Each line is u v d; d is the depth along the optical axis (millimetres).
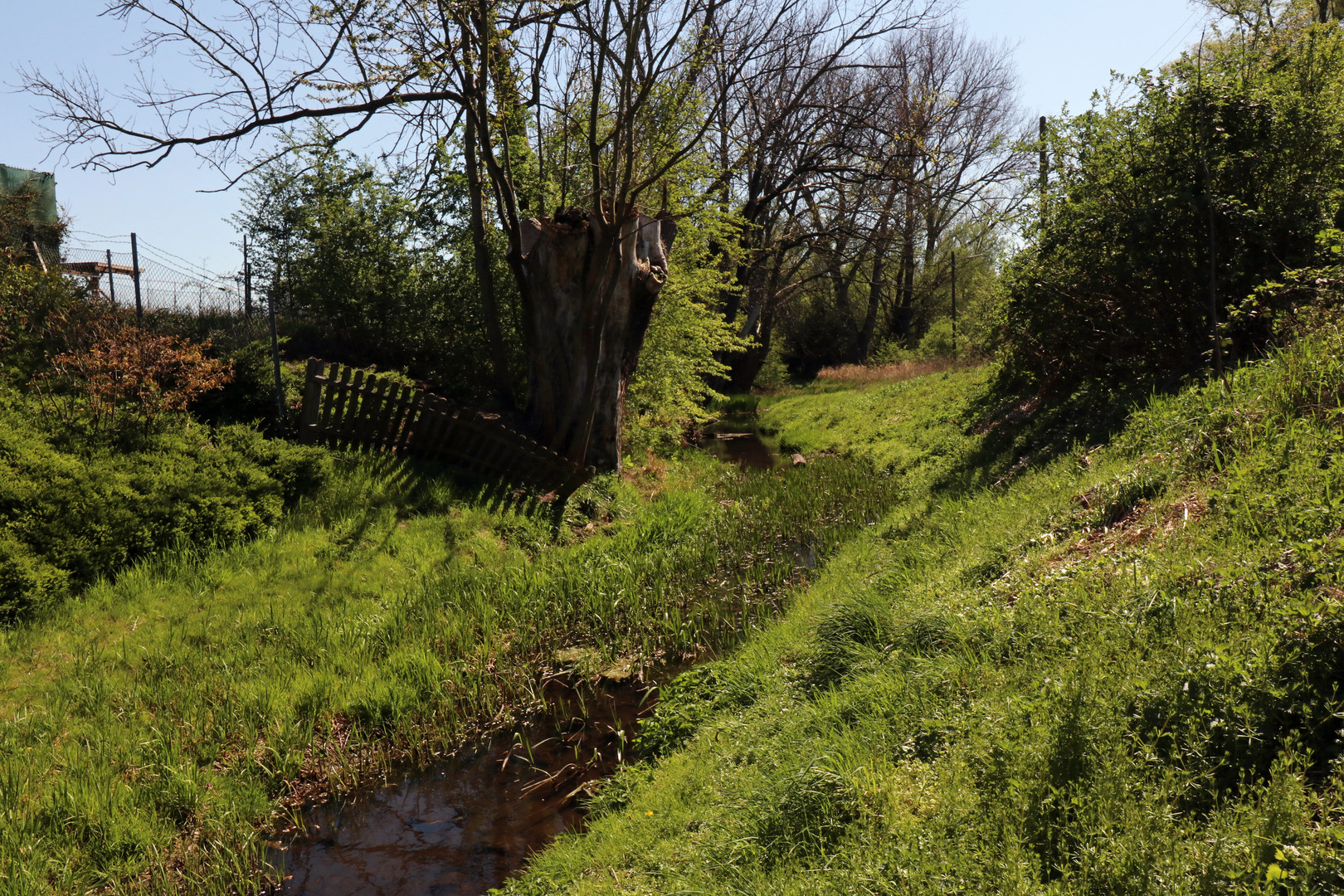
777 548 10500
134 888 4648
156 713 6188
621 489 13258
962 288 46188
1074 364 11438
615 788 5297
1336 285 6840
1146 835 3041
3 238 17406
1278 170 8641
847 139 27703
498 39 12422
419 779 5863
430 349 17000
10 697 6238
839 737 4605
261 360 12883
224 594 8117
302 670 6844
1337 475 4789
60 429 9891
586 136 14391
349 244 16719
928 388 19531
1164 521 5508
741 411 29359
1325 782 3088
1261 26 9477
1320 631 3574
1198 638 3875
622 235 13516
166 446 10086
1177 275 9125
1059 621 4684
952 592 6215
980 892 3043
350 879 4773
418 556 9508
